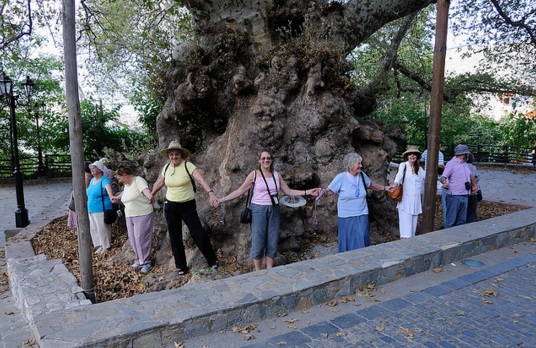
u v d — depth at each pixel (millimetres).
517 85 16000
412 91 15250
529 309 3986
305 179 6230
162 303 3635
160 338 3266
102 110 19031
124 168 5445
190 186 5066
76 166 4137
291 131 6566
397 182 6156
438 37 6008
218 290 3916
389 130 8242
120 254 6125
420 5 8336
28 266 5207
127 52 11812
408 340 3391
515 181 15078
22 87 18250
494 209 9516
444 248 5219
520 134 19406
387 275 4621
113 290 4957
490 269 5113
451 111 16172
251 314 3682
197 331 3426
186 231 5637
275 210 4934
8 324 4027
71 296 4148
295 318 3789
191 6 7621
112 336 3068
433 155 6223
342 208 5395
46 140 19688
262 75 6777
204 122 7355
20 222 9664
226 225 5773
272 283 4070
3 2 8258
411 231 6227
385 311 3934
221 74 7031
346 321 3730
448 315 3850
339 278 4219
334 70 6844
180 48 7625
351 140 6938
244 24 7270
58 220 8969
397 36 11539
